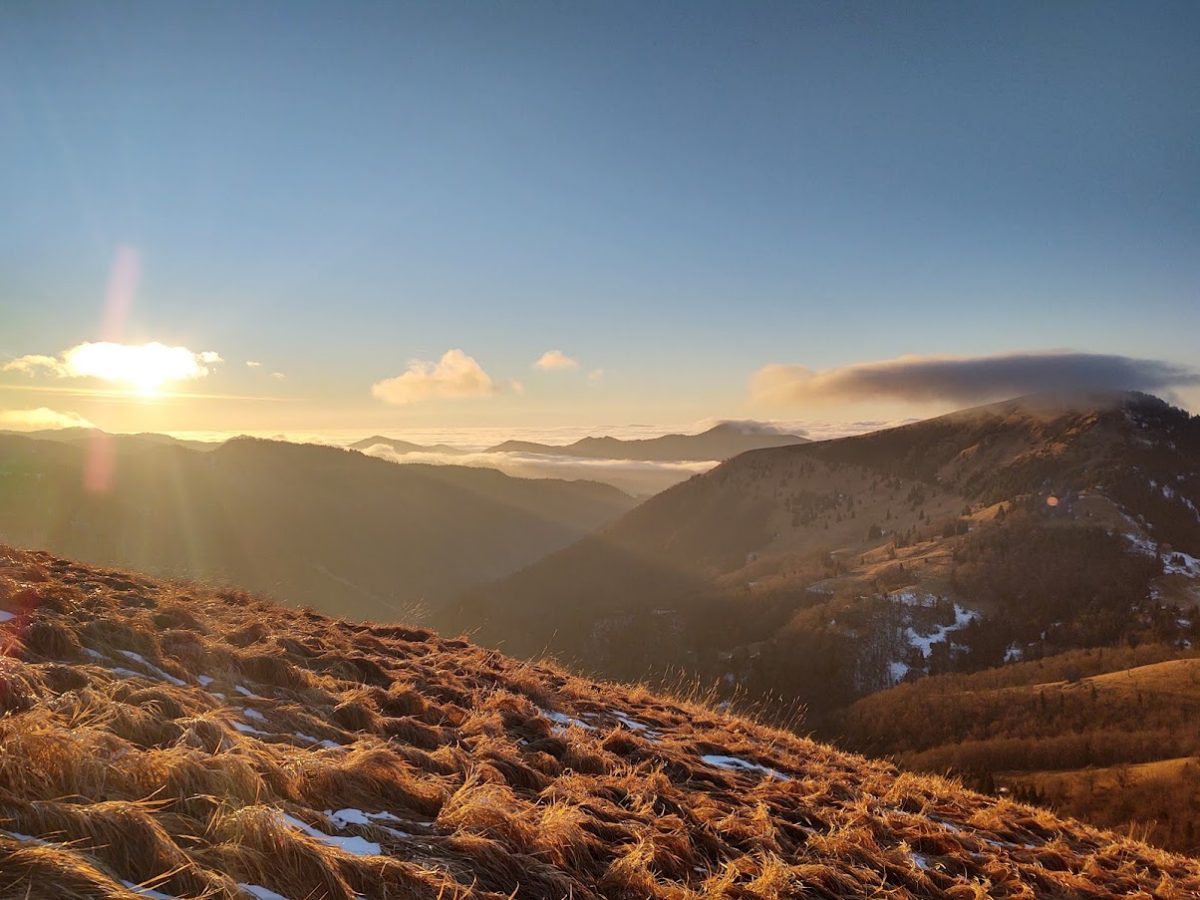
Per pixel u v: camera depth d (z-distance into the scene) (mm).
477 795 5141
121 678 5609
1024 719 134750
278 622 10430
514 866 4422
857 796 9820
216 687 6465
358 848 4129
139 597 9148
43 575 8539
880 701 158000
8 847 2684
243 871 3328
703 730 12109
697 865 5777
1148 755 110375
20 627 5844
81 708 4504
